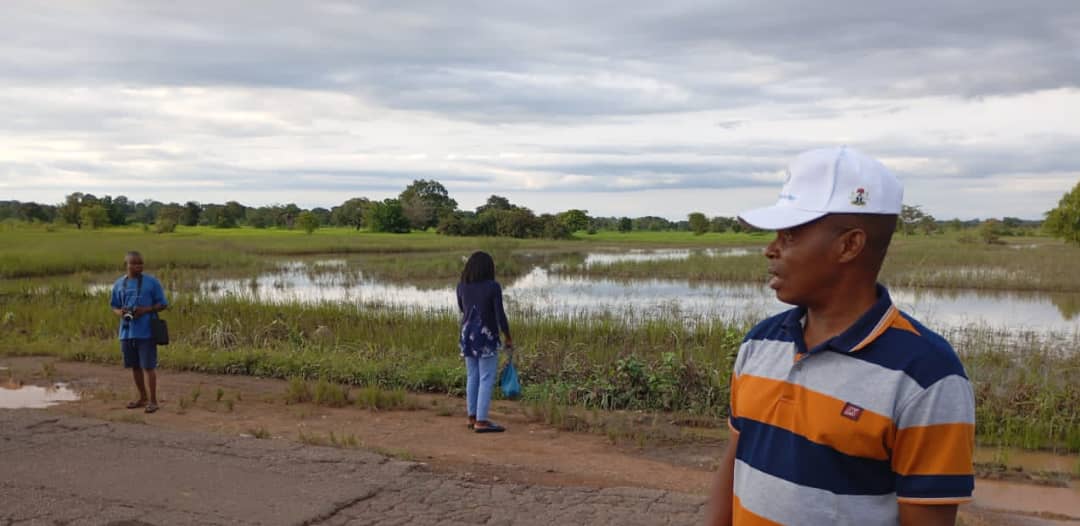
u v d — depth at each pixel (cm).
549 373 1154
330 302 1884
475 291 877
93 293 2384
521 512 580
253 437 778
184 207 11844
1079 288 2678
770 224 204
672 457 792
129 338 940
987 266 3331
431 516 565
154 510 557
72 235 6044
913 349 190
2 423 780
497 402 1042
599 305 2172
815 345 208
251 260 4072
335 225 12419
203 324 1534
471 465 713
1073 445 867
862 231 199
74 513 548
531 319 1652
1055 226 5372
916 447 186
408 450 781
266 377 1194
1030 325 1819
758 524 206
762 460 208
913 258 3750
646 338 1493
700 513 589
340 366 1180
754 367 219
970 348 1394
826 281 204
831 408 194
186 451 702
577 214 10938
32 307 1842
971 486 186
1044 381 1088
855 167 201
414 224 10831
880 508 193
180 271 3469
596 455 789
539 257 4891
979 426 930
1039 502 684
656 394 1025
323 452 710
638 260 4100
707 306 2188
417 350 1362
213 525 532
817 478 195
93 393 1063
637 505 603
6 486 600
